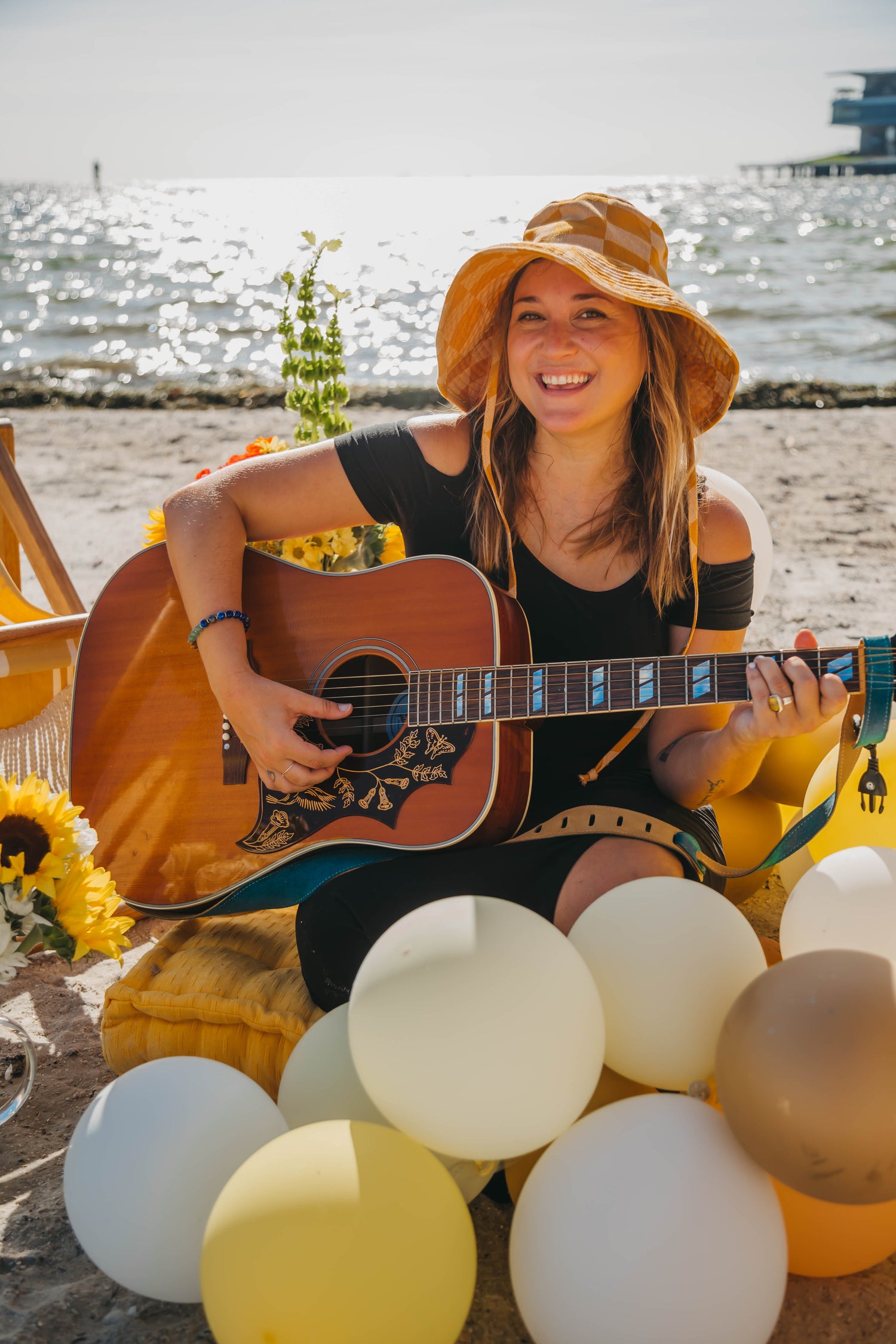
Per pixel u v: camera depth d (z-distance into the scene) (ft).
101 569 19.86
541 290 6.39
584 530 6.80
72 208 132.26
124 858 7.26
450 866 6.08
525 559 6.89
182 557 7.14
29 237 94.99
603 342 6.29
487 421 6.73
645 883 5.33
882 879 5.37
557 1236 4.21
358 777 6.68
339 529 7.80
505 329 6.79
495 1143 4.44
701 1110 4.54
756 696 5.69
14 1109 6.24
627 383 6.45
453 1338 4.34
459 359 7.24
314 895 6.24
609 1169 4.26
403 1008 4.43
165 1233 4.63
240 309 60.64
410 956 4.58
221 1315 4.18
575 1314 4.11
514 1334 4.77
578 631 6.87
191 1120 4.82
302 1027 6.04
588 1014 4.60
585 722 6.84
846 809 6.48
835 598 17.61
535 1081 4.38
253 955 6.98
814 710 5.58
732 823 7.92
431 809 6.48
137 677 7.48
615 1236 4.09
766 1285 4.14
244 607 7.24
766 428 32.19
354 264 75.61
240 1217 4.18
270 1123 5.00
